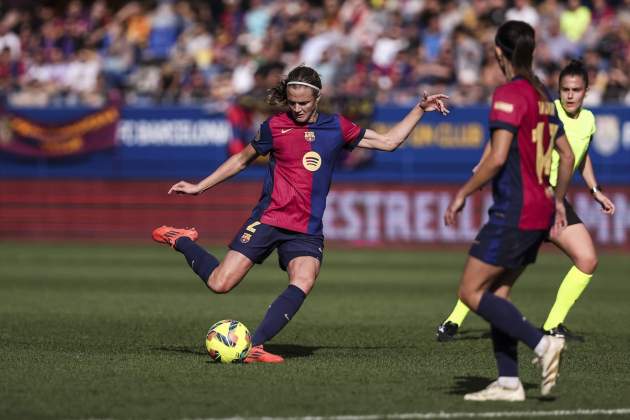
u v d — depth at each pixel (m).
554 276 62.66
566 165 24.08
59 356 30.86
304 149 30.08
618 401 24.44
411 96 85.56
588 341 35.97
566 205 34.47
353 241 84.31
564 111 35.03
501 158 22.83
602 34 88.81
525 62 23.75
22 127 88.88
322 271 64.62
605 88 82.88
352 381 26.70
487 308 23.50
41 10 104.50
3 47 99.38
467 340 36.00
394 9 94.19
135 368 28.45
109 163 87.94
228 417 22.11
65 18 103.25
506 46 23.86
